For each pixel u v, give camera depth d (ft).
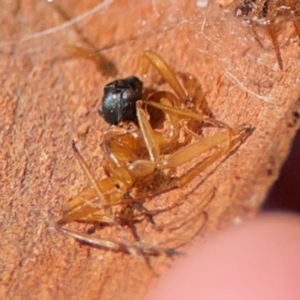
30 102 0.37
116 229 0.35
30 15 0.37
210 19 0.37
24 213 0.35
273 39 0.36
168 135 0.36
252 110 0.35
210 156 0.35
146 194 0.35
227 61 0.36
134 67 0.37
